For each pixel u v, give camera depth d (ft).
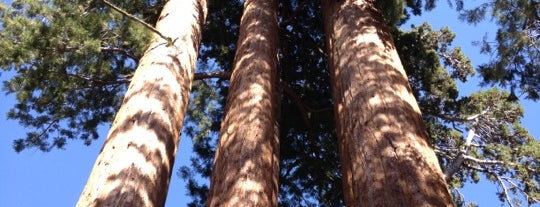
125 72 25.80
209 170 35.12
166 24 22.18
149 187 14.43
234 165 16.17
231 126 18.07
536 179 36.68
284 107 32.04
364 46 18.10
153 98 17.25
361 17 20.43
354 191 12.55
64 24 21.03
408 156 12.26
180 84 19.08
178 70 19.47
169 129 16.78
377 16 20.97
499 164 36.99
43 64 22.00
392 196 11.19
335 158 31.78
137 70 19.31
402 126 13.47
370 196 11.62
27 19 21.90
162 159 15.64
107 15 21.90
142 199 13.89
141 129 15.84
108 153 14.96
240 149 16.74
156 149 15.58
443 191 11.34
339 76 17.70
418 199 10.88
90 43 21.25
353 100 15.46
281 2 34.40
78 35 21.11
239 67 21.39
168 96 17.81
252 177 15.72
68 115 31.22
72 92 29.01
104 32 22.26
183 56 20.45
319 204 32.63
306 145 32.32
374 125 13.71
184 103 18.94
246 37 23.39
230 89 20.67
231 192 15.25
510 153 36.99
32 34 20.83
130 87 18.22
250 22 24.61
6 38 21.85
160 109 16.99
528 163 36.96
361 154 13.08
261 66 21.03
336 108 16.93
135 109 16.60
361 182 12.34
